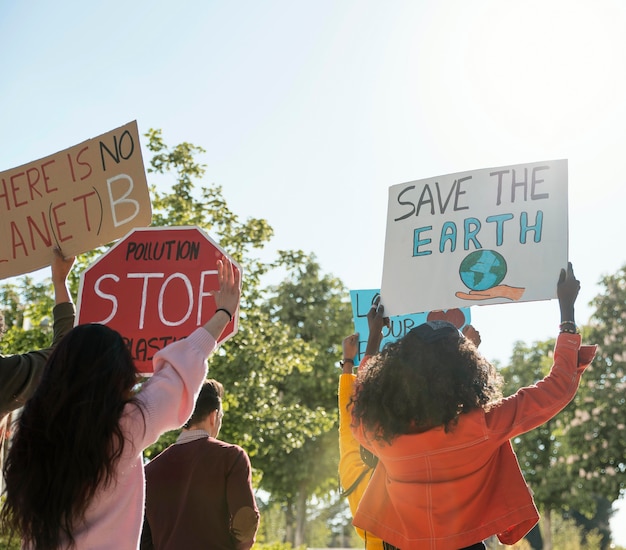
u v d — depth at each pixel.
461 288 3.42
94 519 2.34
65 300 3.67
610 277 24.42
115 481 2.35
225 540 3.72
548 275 3.30
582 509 27.06
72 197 4.03
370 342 3.49
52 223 4.05
